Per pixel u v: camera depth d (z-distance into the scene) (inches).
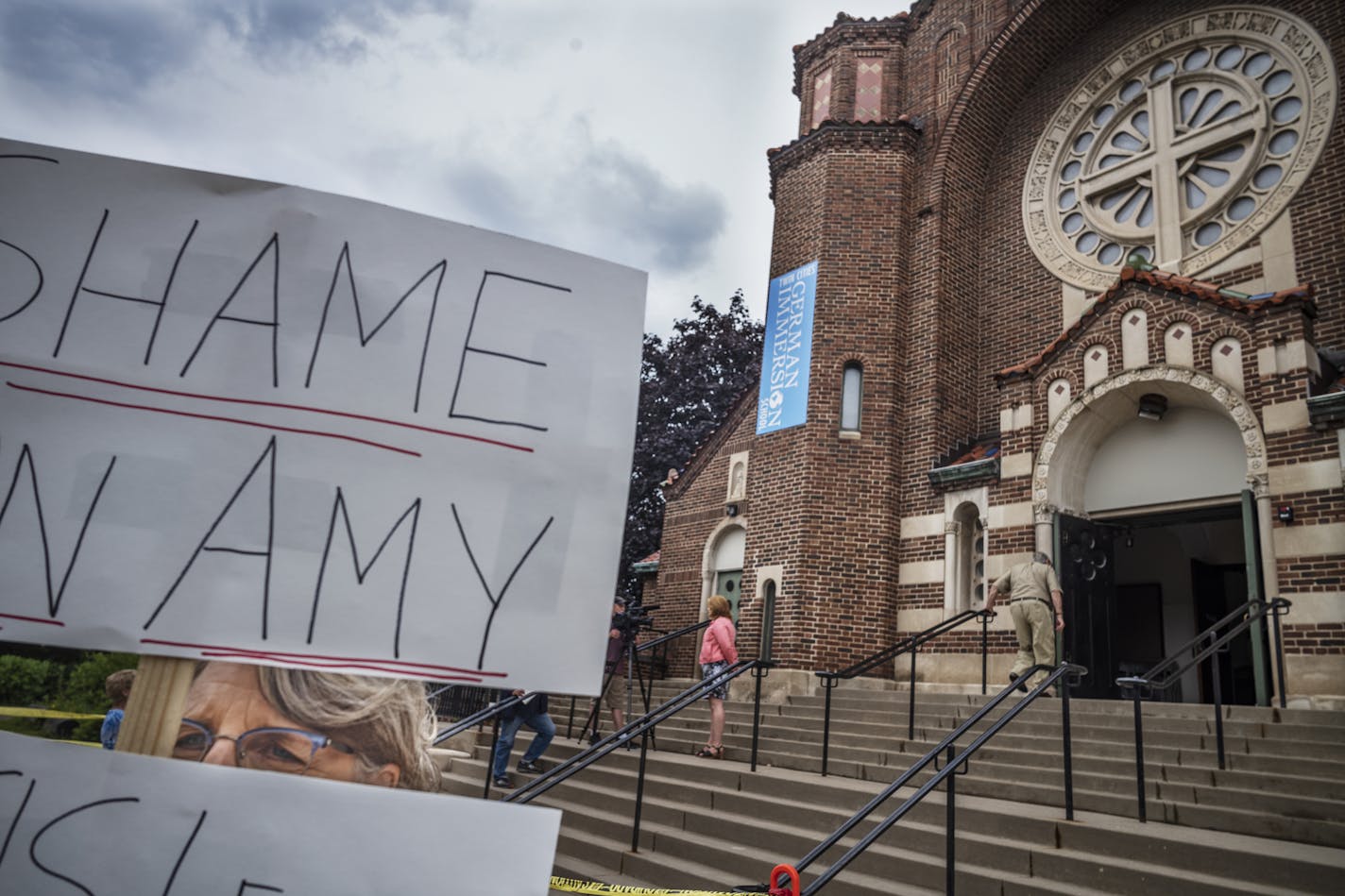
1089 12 550.3
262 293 70.7
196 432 67.3
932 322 538.0
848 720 385.7
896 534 517.7
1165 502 425.7
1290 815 216.2
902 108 615.2
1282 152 460.1
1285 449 368.5
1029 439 462.6
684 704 260.7
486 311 74.4
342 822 62.2
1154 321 423.2
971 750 185.0
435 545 69.0
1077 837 204.2
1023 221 557.3
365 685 72.7
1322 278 419.8
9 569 62.9
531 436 72.9
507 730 302.4
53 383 66.2
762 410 568.7
